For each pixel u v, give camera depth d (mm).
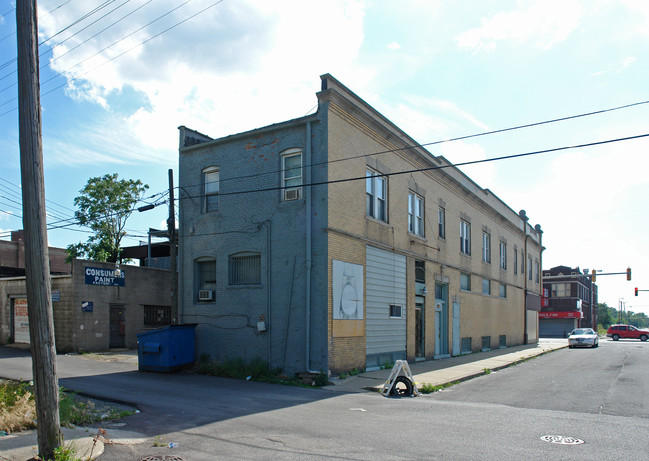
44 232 6566
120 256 31406
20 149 6535
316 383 14234
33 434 7723
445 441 7734
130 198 29719
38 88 6684
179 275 18141
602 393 13000
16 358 18500
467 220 27250
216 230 17516
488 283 30844
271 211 16359
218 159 17797
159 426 8734
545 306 70312
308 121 15805
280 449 7277
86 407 9891
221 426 8750
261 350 15922
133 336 23562
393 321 18688
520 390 13703
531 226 42156
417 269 21125
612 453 7066
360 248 16781
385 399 12055
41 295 6449
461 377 15859
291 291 15570
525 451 7156
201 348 17219
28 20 6633
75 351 20906
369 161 17672
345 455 6969
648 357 25391
